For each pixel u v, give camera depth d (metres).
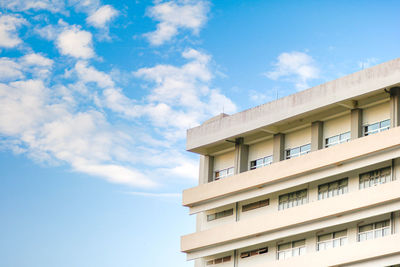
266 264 68.06
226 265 72.56
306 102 68.25
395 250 60.50
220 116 77.75
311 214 66.06
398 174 62.78
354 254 62.62
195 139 76.38
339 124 67.62
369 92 64.44
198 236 73.50
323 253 64.50
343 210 64.12
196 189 74.94
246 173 71.50
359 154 63.94
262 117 71.31
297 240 68.44
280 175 68.88
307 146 69.62
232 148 75.19
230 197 72.81
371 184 64.25
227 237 71.31
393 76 63.25
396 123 63.22
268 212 70.75
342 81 66.19
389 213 62.78
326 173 66.25
